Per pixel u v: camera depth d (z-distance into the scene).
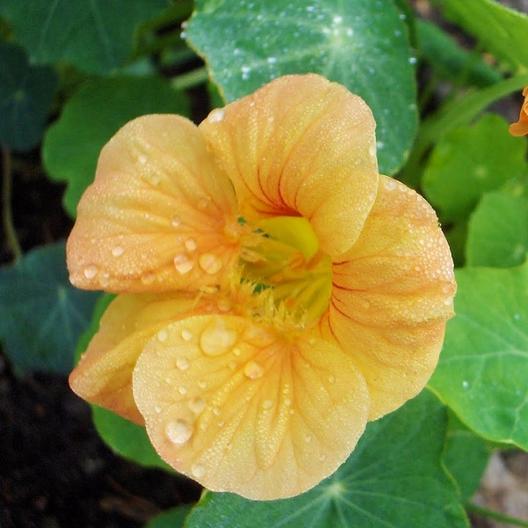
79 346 0.17
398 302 0.11
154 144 0.13
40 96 0.20
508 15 0.16
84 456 0.20
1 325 0.19
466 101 0.20
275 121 0.12
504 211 0.19
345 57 0.16
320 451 0.12
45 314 0.19
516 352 0.16
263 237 0.14
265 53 0.16
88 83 0.20
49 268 0.20
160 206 0.13
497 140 0.20
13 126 0.20
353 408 0.12
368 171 0.11
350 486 0.15
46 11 0.18
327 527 0.15
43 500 0.19
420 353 0.11
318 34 0.16
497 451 0.22
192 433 0.12
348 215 0.11
